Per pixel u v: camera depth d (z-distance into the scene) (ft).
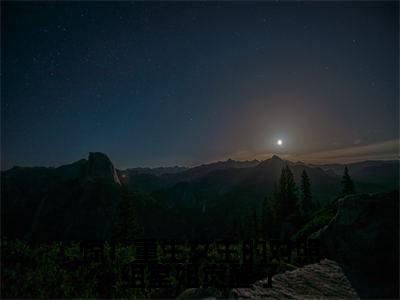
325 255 57.31
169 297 37.68
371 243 50.26
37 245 42.93
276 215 179.73
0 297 33.55
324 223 83.35
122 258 42.73
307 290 40.42
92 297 36.76
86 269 40.11
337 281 44.75
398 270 46.52
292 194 180.75
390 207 53.98
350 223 55.67
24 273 36.73
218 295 36.60
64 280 37.40
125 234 127.13
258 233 178.60
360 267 50.06
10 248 39.42
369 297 39.91
